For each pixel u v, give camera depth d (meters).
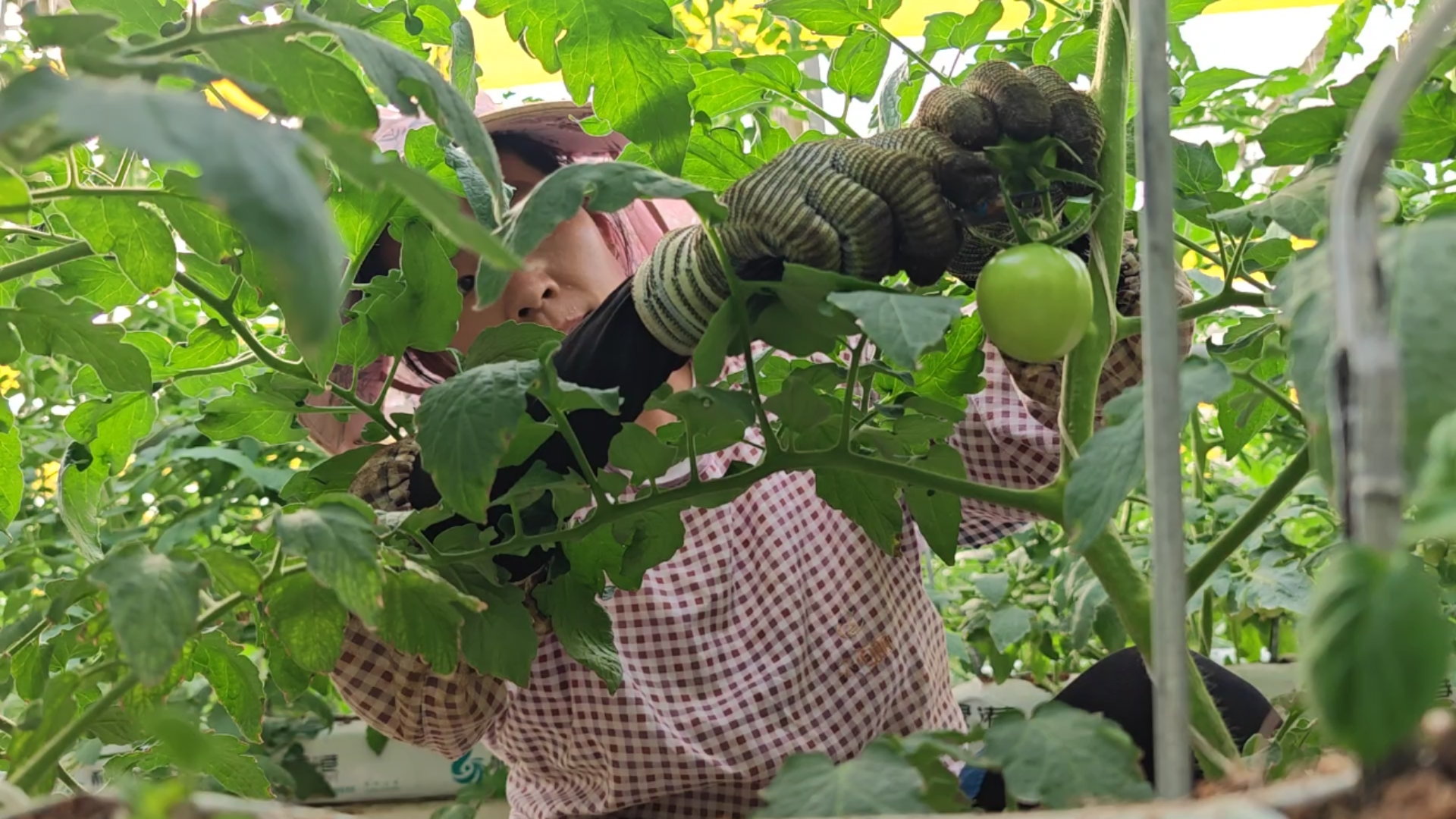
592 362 0.59
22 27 0.40
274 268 0.23
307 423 0.92
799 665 0.94
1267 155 0.56
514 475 0.61
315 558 0.43
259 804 0.33
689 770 0.89
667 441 0.62
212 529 1.45
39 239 0.61
